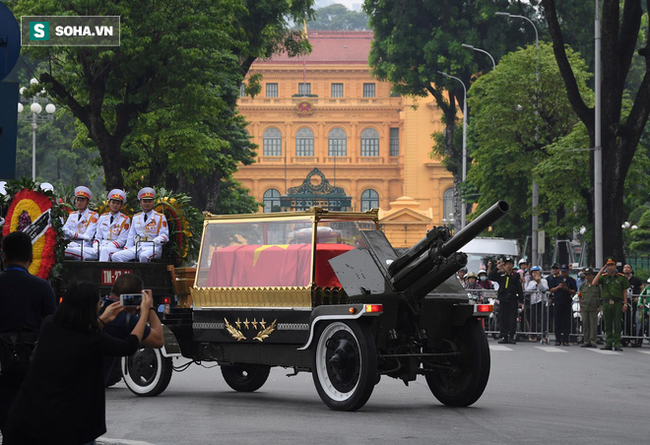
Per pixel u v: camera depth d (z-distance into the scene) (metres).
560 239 148.88
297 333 36.38
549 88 136.25
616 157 94.12
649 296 80.00
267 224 38.16
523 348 76.62
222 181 162.62
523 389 45.66
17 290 22.12
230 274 38.88
